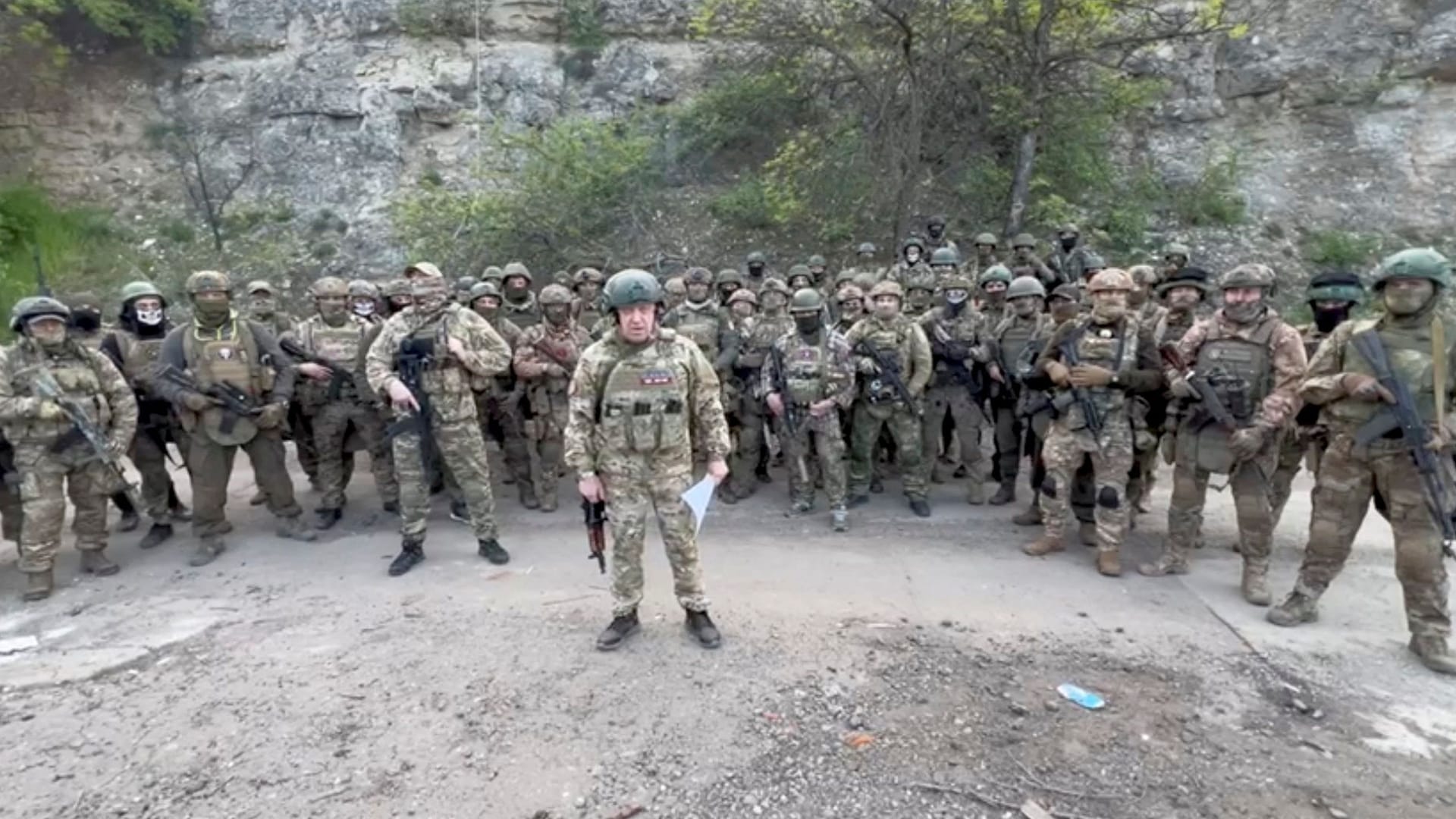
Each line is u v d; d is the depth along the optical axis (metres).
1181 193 14.28
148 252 14.52
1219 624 4.54
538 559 5.68
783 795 3.10
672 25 16.45
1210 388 4.77
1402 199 13.66
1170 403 5.28
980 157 13.30
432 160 15.73
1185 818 2.95
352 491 7.68
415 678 3.92
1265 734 3.47
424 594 5.01
